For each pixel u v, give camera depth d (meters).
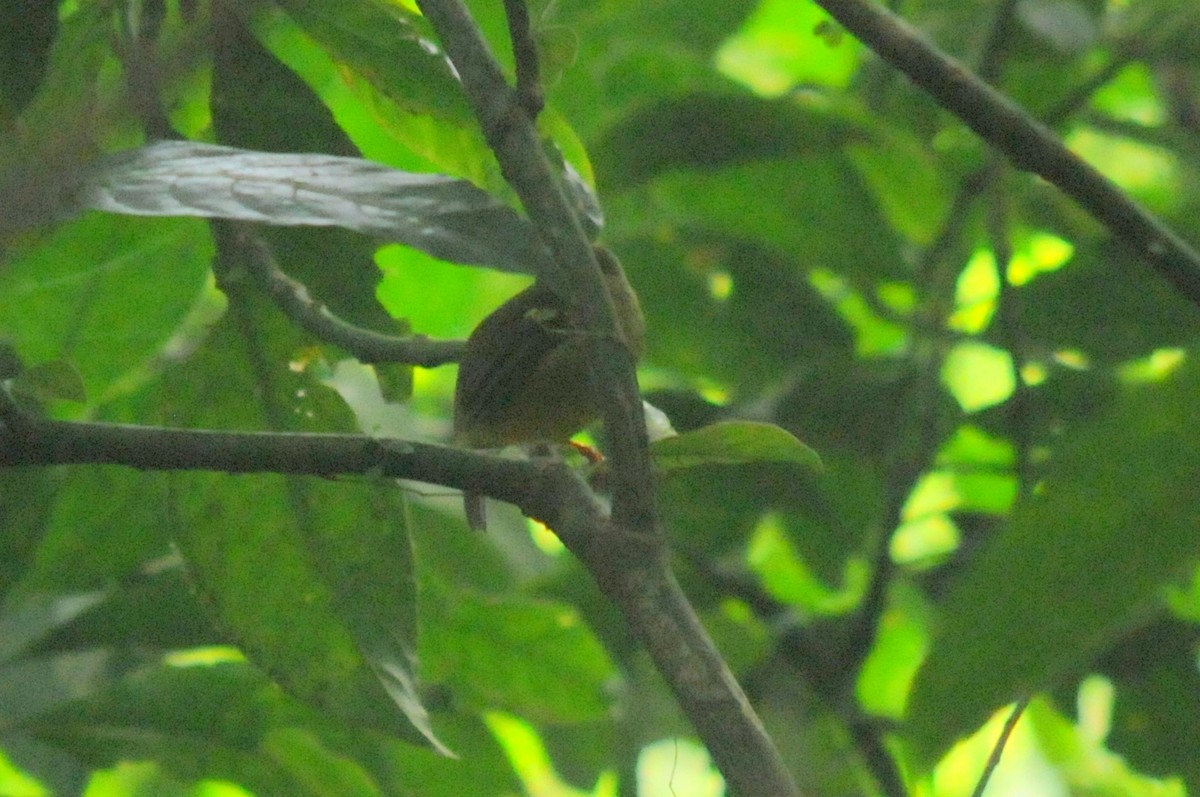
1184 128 12.30
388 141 10.02
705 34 11.35
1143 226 5.52
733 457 4.34
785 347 10.94
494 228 3.76
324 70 9.20
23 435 4.55
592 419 8.88
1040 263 13.43
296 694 5.93
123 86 6.50
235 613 5.99
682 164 9.67
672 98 9.42
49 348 7.52
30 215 3.96
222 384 6.61
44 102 6.32
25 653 7.14
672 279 10.93
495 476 4.49
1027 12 9.30
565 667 8.09
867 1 5.74
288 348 6.61
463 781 8.12
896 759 10.05
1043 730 11.09
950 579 10.37
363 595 6.00
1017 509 2.89
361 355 6.10
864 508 10.41
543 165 4.13
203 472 5.98
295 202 3.89
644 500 4.09
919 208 10.55
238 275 6.53
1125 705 9.51
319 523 6.00
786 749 9.02
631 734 9.70
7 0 5.95
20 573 7.28
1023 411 8.54
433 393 13.62
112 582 7.34
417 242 3.73
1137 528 2.85
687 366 11.09
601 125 9.93
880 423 9.96
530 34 4.21
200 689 7.07
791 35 15.33
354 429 6.65
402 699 5.81
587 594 9.98
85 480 7.19
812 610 10.76
